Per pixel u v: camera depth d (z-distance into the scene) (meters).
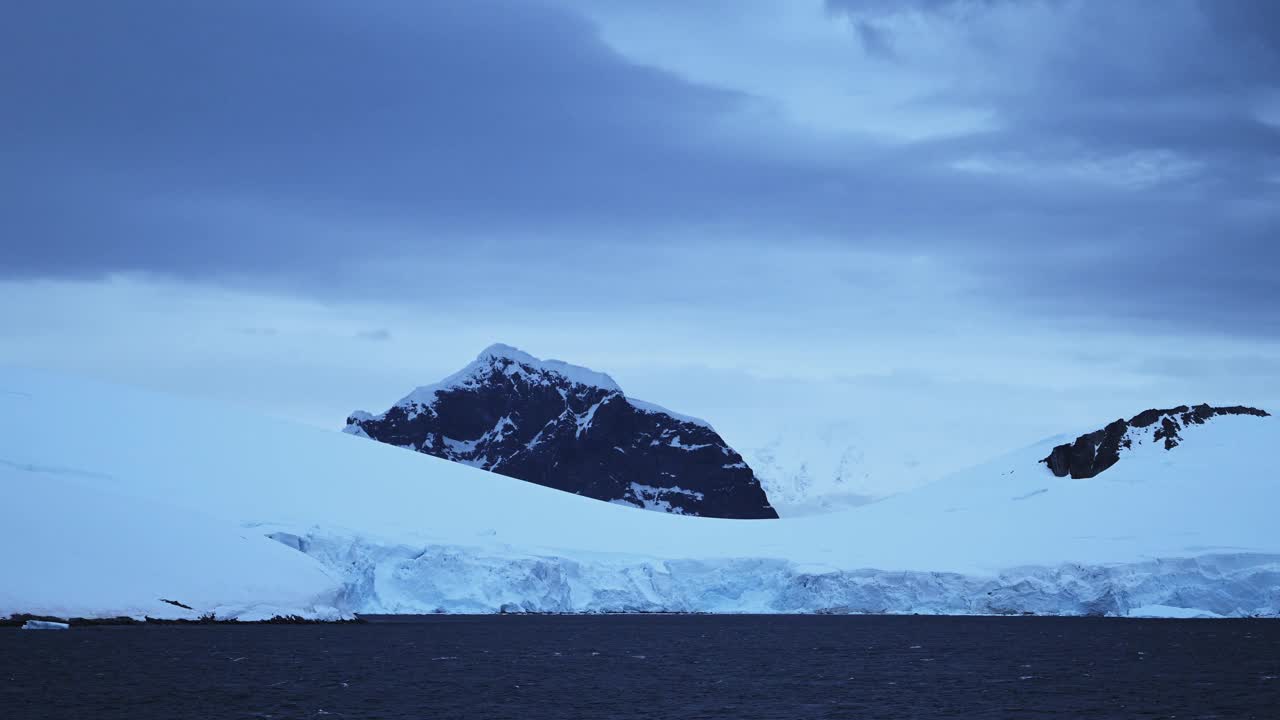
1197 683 62.12
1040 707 53.66
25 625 76.62
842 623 117.44
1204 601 118.62
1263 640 91.31
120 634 77.62
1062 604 121.75
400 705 52.53
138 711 49.00
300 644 78.00
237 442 146.00
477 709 51.84
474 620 112.88
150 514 93.19
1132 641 90.81
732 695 57.41
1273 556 120.62
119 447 132.38
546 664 70.88
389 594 118.62
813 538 149.12
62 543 84.50
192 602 86.12
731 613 134.50
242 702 52.03
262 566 93.94
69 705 50.00
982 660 75.38
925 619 124.38
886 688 60.31
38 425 131.38
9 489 87.31
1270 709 52.78
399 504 141.50
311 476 142.38
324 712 50.09
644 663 72.50
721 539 149.75
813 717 50.75
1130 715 51.16
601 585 132.25
